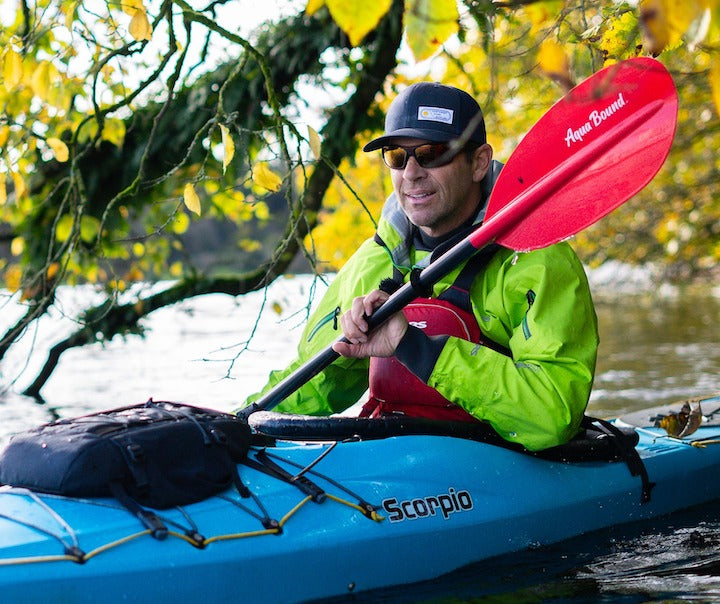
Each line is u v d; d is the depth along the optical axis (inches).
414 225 117.3
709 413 141.0
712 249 403.2
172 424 88.3
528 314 104.0
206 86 200.8
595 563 102.9
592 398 216.4
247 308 575.8
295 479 94.7
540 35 98.3
